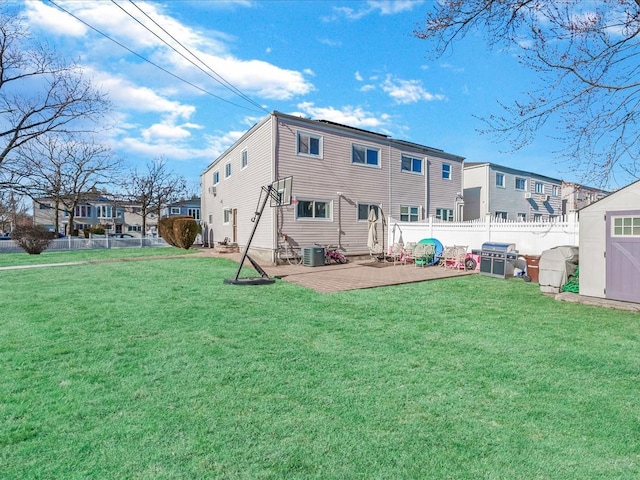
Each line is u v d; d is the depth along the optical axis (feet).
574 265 26.35
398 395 10.42
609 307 21.85
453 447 7.93
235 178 60.90
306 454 7.63
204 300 23.62
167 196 121.80
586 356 13.66
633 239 21.81
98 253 63.52
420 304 22.76
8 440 8.06
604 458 7.59
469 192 76.74
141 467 7.17
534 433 8.52
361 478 6.91
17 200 109.70
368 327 17.54
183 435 8.30
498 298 24.75
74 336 15.90
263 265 44.50
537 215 85.40
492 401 10.09
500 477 6.98
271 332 16.63
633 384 11.22
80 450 7.70
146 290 27.14
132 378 11.49
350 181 53.11
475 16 21.99
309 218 48.98
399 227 53.62
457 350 14.33
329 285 29.55
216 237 73.41
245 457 7.51
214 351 14.03
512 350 14.32
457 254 41.55
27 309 20.99
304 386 10.98
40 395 10.26
